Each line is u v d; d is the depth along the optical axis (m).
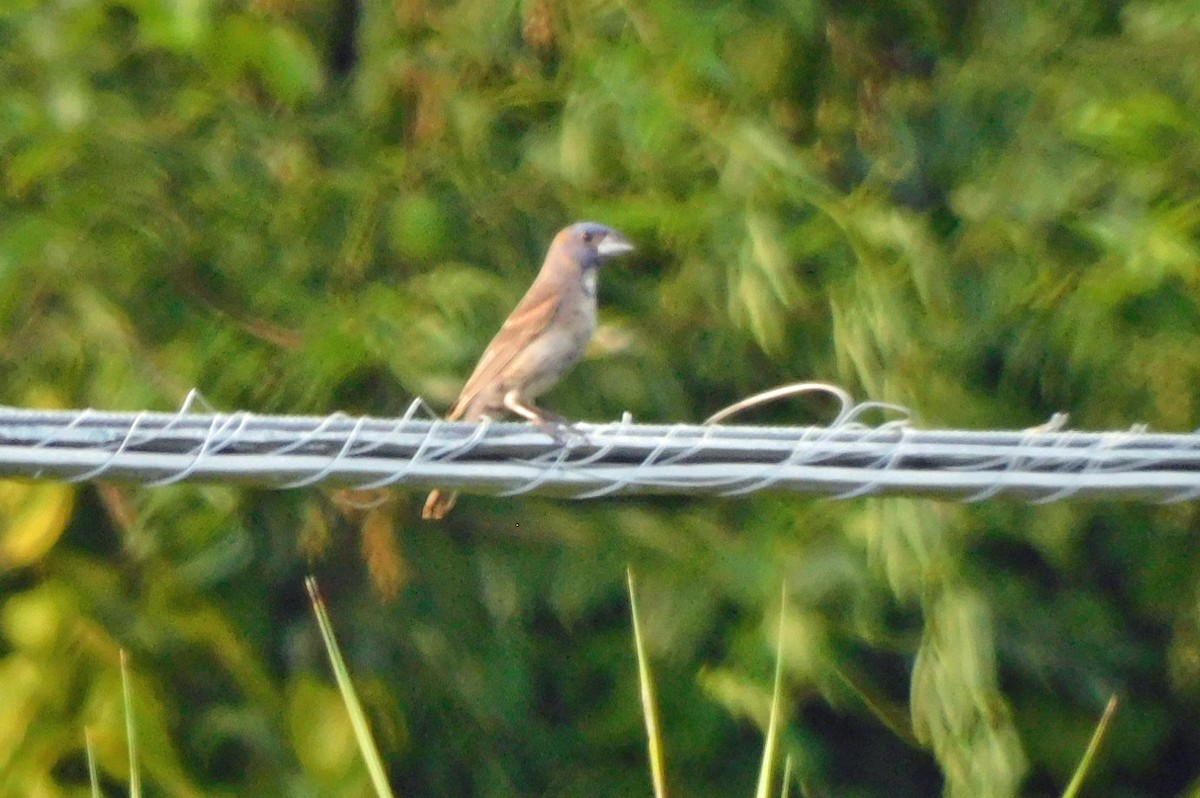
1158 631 13.51
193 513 11.20
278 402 11.13
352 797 11.23
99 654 11.00
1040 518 12.18
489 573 11.97
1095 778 13.72
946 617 11.12
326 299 11.43
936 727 11.13
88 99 11.05
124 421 6.62
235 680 11.70
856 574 11.48
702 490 7.11
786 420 12.02
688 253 11.52
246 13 11.52
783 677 11.53
